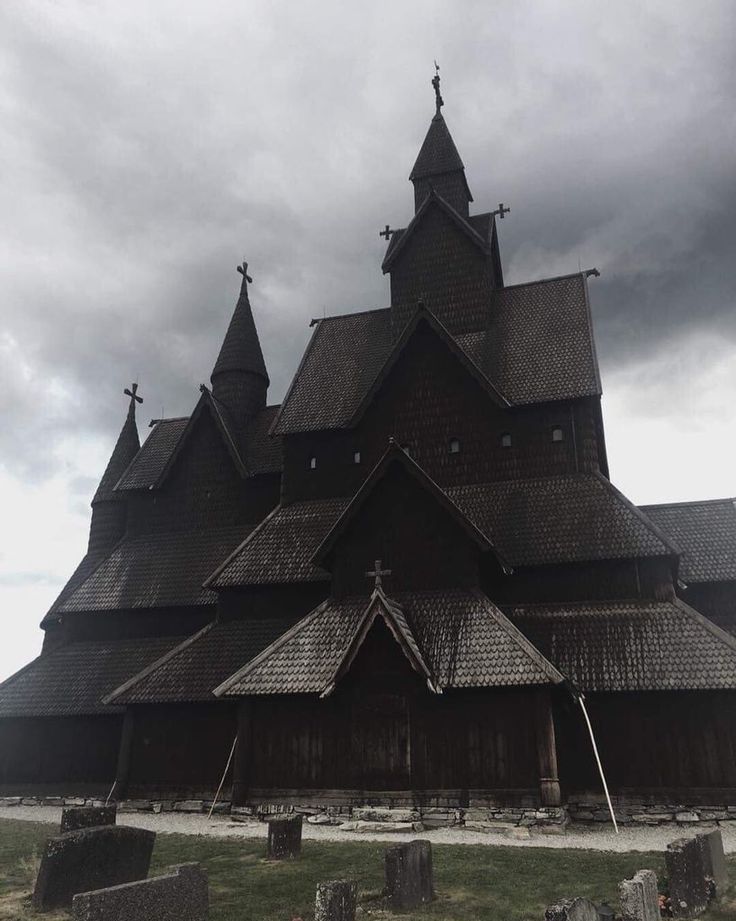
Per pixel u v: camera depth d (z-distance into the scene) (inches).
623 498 984.3
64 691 1071.6
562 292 1258.6
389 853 437.7
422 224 1342.3
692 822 773.9
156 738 957.8
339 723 824.9
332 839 676.7
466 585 887.1
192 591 1154.0
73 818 553.9
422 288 1305.4
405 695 808.9
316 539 1081.4
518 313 1252.5
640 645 847.7
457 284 1289.4
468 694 794.8
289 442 1212.5
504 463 1083.9
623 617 888.3
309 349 1359.5
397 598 895.7
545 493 1033.5
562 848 619.5
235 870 525.3
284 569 1047.0
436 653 813.2
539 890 466.3
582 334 1163.3
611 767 818.2
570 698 819.4
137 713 972.6
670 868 419.2
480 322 1252.5
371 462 1149.1
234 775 844.0
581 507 995.3
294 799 813.9
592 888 468.4
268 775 833.5
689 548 1080.2
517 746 767.1
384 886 471.8
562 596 938.7
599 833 725.9
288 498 1178.6
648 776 806.5
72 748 1042.1
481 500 1053.8
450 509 900.6
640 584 917.2
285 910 422.3
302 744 832.3
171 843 654.5
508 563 930.1
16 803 1011.9
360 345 1330.0
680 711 820.0
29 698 1071.6
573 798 814.5
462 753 778.8
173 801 917.8
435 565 905.5
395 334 1290.6
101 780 1013.8
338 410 1207.6
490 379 1141.7
